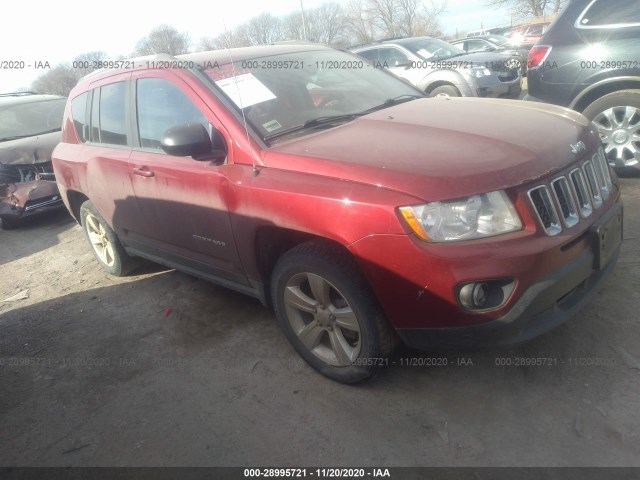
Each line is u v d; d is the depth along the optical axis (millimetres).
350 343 2773
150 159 3531
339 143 2787
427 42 10453
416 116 3111
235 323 3684
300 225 2580
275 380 3021
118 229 4270
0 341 4070
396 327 2490
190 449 2623
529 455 2266
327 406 2746
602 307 3107
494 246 2225
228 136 2990
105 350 3662
